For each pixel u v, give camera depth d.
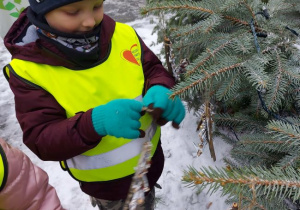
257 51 1.28
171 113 1.17
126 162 1.23
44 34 1.03
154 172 1.41
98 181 1.28
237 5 1.36
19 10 2.32
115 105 1.02
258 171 0.94
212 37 1.47
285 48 1.37
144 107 1.10
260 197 1.13
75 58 1.06
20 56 1.04
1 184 0.98
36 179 1.14
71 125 1.04
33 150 1.12
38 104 1.06
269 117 1.72
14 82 1.06
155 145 1.35
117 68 1.19
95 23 1.04
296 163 1.22
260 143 1.45
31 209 1.12
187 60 1.61
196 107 2.15
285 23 1.40
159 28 2.38
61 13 0.95
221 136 2.00
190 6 1.43
